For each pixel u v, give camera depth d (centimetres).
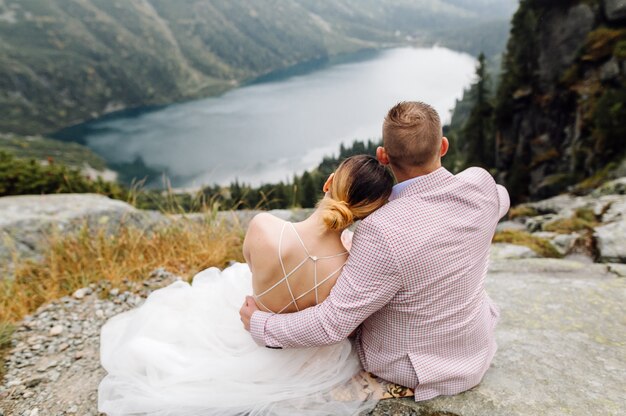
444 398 212
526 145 3762
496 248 487
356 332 226
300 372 214
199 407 205
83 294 386
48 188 901
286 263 190
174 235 479
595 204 646
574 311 296
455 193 177
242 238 473
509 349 254
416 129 169
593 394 211
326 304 182
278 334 192
